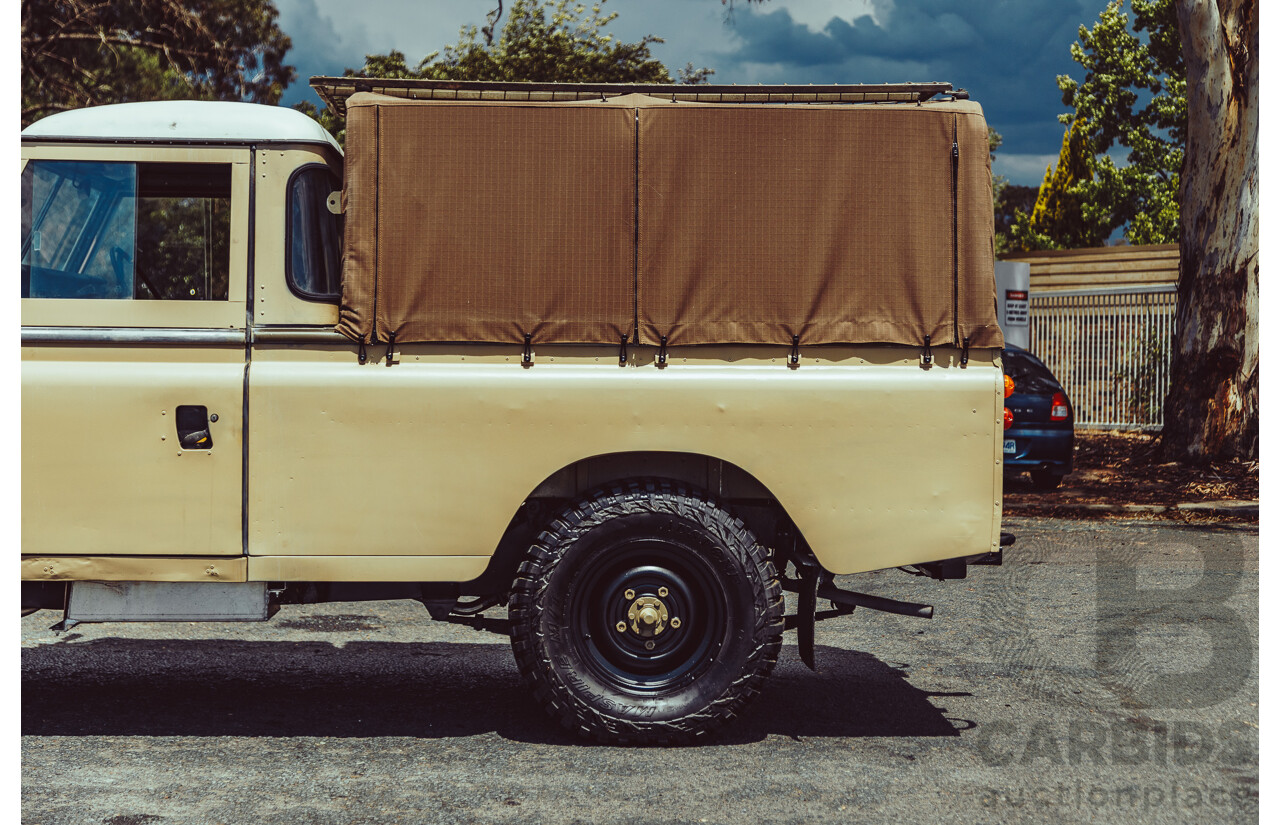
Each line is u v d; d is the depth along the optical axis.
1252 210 13.92
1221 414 14.23
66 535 4.42
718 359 4.57
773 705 5.18
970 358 4.61
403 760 4.37
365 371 4.49
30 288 4.51
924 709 5.12
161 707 5.06
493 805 3.89
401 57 22.16
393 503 4.48
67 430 4.42
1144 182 36.94
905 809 3.90
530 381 4.50
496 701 5.23
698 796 4.00
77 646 6.22
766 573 4.50
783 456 4.54
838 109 4.58
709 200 4.56
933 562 4.76
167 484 4.44
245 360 4.50
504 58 22.36
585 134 4.54
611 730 4.46
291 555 4.46
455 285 4.51
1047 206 43.09
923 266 4.59
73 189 4.58
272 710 5.04
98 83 21.11
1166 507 11.88
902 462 4.56
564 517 4.48
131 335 4.46
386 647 6.31
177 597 4.49
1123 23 36.91
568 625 4.48
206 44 21.44
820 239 4.58
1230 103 13.84
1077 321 19.72
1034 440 12.93
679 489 4.55
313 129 4.70
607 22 22.67
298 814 3.80
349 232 4.50
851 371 4.57
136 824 3.70
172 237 4.68
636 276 4.55
